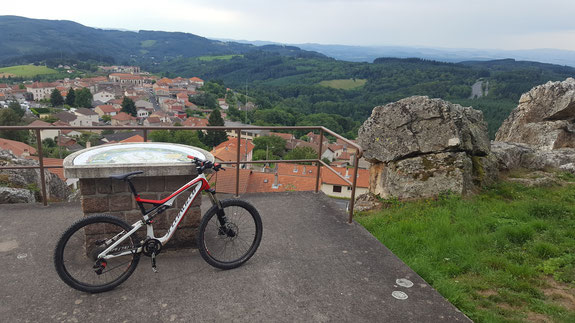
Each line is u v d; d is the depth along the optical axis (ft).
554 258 14.82
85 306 9.19
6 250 11.66
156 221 11.50
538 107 35.50
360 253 12.61
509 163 29.12
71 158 11.60
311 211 16.06
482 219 19.54
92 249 10.68
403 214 21.34
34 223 13.65
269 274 11.05
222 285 10.35
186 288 10.13
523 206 21.35
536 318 11.10
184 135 211.41
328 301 9.87
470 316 10.99
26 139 174.50
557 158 30.32
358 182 122.31
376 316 9.36
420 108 24.61
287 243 13.07
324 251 12.64
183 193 11.53
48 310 8.98
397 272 11.51
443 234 17.81
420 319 9.33
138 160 11.62
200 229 10.68
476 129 26.61
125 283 10.25
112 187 11.08
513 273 13.97
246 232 13.08
